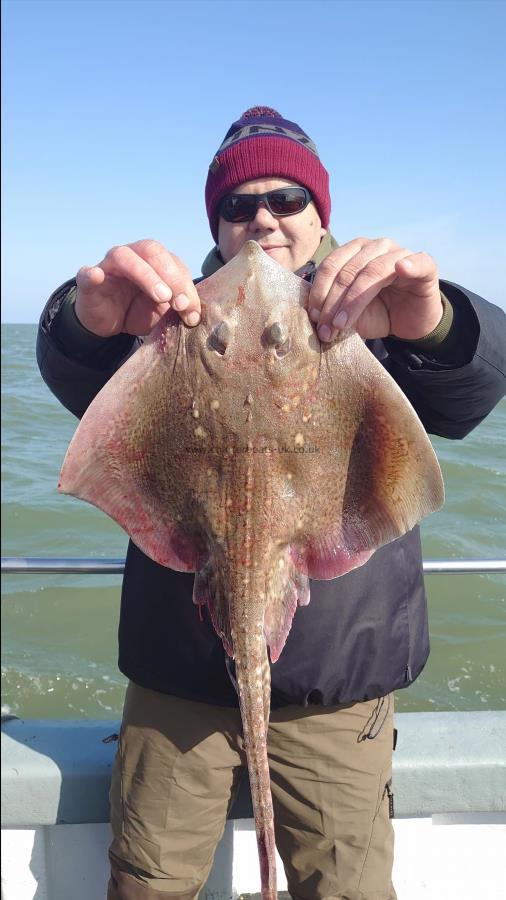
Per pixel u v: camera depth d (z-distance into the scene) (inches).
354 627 37.6
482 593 89.5
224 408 31.5
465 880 47.1
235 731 39.2
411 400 38.6
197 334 31.7
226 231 44.8
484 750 45.4
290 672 36.9
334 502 32.6
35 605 118.2
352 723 38.6
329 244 47.3
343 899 37.8
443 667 78.2
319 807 38.1
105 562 46.9
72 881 46.2
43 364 37.7
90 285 31.5
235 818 44.8
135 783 39.4
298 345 31.5
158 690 39.0
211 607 32.7
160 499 32.8
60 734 47.7
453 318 34.3
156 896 37.9
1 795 44.0
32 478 183.2
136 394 32.1
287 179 43.1
